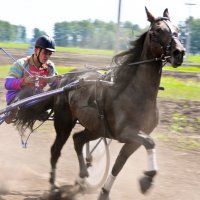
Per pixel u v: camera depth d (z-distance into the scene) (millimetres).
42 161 11227
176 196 8719
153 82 7660
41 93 9008
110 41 98000
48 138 13758
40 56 9430
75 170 10445
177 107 18531
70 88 8664
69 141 13398
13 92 9555
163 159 11531
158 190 9047
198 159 11633
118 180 9828
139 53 7895
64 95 9164
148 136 7383
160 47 7469
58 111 9305
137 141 7402
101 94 8133
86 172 8969
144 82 7668
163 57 7512
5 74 29156
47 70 9750
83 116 8664
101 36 112000
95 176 9164
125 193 8938
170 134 14547
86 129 9211
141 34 7906
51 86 9781
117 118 7812
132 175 10250
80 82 8547
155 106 7840
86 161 9344
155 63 7621
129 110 7691
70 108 9086
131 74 7812
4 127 15289
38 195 8766
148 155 7188
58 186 8969
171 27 7457
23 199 8484
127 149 7941
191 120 16422
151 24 7750
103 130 8312
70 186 9094
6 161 11055
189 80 30906
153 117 7848
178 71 38250
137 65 7785
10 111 9469
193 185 9422
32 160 11289
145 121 7727
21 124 9555
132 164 11164
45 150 12328
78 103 8727
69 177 9898
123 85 7836
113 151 12445
